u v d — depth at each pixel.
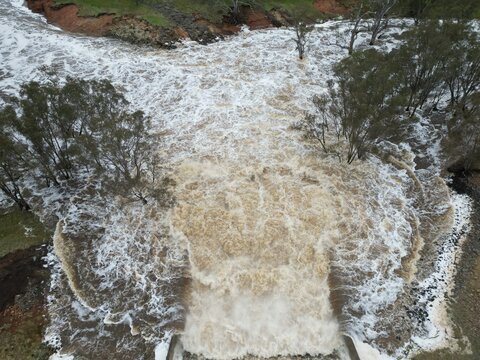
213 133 39.16
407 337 25.64
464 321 26.34
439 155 37.53
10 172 29.95
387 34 55.47
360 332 25.77
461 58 36.41
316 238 30.45
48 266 28.84
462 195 34.25
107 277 28.47
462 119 37.38
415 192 34.50
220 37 53.50
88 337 25.59
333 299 27.19
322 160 36.66
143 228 31.22
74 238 30.58
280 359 24.72
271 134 39.22
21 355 24.64
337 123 39.03
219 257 29.30
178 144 37.94
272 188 34.00
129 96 43.00
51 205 32.66
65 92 30.09
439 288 28.06
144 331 25.80
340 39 54.31
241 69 47.69
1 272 28.19
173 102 42.62
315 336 25.58
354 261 29.31
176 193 33.44
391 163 37.00
